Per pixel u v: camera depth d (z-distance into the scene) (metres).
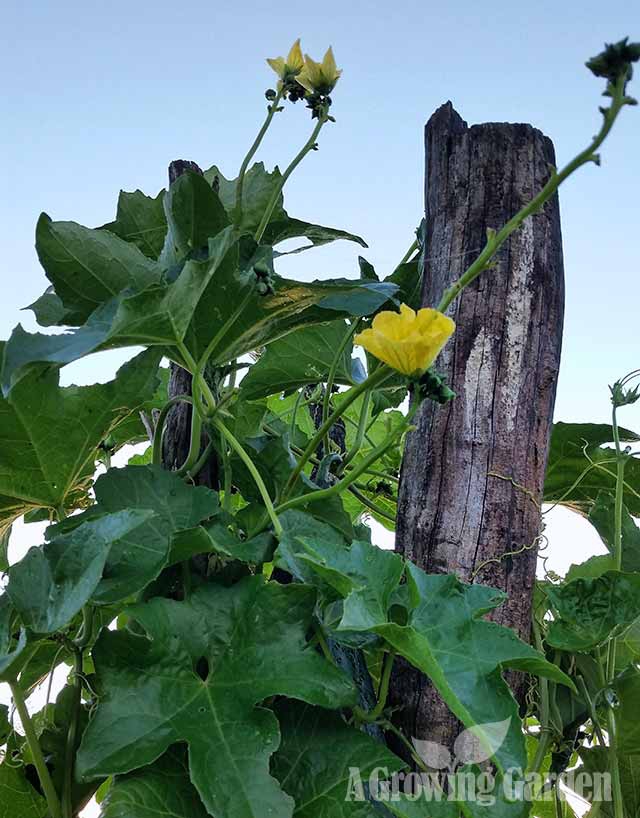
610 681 0.72
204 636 0.59
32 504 0.73
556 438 0.92
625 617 0.68
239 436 0.80
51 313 0.80
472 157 0.73
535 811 0.86
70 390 0.67
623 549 0.82
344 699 0.55
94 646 0.57
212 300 0.66
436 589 0.58
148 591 0.65
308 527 0.67
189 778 0.55
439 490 0.67
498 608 0.66
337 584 0.54
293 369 0.93
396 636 0.52
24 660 0.60
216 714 0.55
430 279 0.73
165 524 0.64
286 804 0.50
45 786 0.63
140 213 0.86
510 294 0.70
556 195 0.74
